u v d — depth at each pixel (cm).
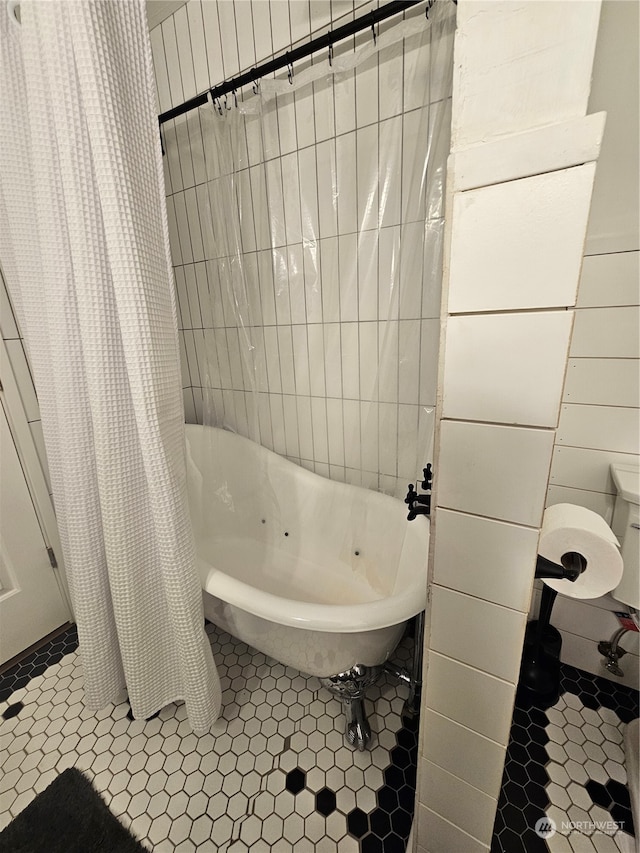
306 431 150
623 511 95
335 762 99
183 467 88
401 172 104
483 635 53
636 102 77
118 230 66
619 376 92
